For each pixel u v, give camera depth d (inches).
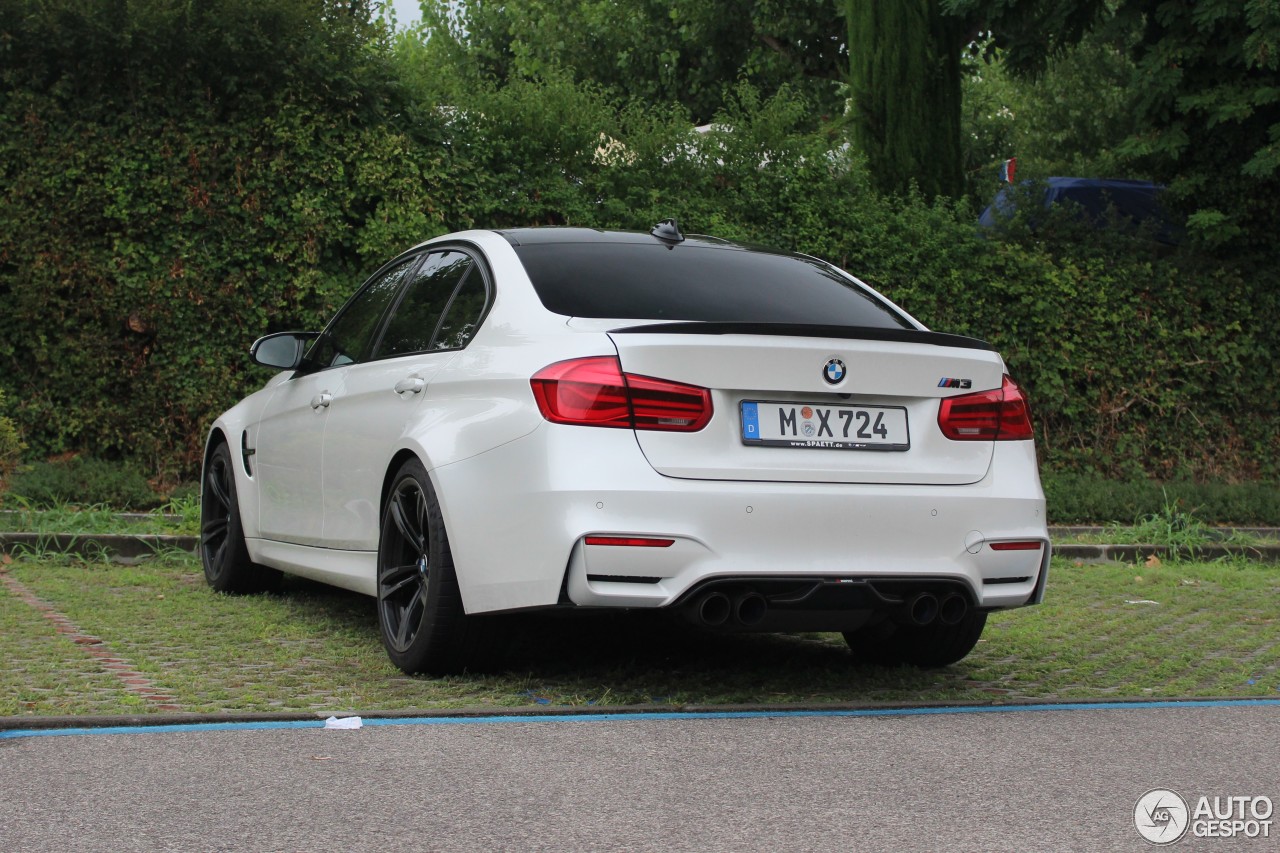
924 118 562.9
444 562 170.6
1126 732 157.8
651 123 456.8
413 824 112.1
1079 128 1075.9
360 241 402.9
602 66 1201.4
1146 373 510.0
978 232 498.9
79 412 379.9
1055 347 498.9
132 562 305.6
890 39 560.7
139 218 381.7
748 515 157.2
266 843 106.3
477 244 198.1
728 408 160.7
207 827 110.2
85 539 306.2
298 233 392.8
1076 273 498.3
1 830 108.3
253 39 382.3
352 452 202.2
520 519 157.8
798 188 458.6
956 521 168.1
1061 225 510.0
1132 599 296.2
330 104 401.1
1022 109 1133.7
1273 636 245.0
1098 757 143.6
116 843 105.5
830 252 461.4
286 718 151.8
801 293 190.9
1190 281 518.3
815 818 116.3
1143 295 508.4
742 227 450.6
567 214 425.4
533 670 185.2
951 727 157.8
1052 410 497.0
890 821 116.0
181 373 386.6
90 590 256.2
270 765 130.6
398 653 180.7
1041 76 575.5
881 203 480.7
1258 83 513.3
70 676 171.6
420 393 184.2
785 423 162.9
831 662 206.1
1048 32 546.6
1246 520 474.0
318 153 394.3
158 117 382.6
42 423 380.8
